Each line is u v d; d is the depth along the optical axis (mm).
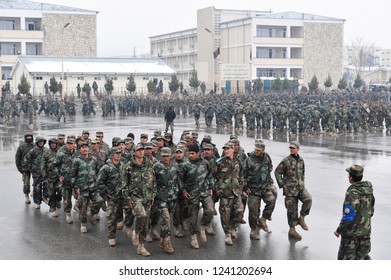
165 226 10781
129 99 56844
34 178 14766
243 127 38531
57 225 13102
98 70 76000
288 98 54844
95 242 11617
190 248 11141
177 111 55281
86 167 12398
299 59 88875
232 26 90625
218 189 11336
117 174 11305
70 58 78000
